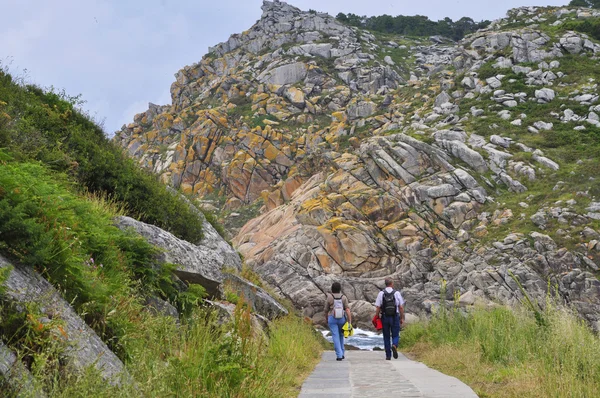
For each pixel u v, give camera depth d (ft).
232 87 332.60
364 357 44.34
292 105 303.27
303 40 377.50
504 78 223.30
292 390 24.45
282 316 50.01
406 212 165.07
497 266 137.69
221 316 31.60
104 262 23.89
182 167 289.33
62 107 48.73
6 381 11.18
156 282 28.09
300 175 237.66
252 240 186.29
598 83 210.79
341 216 166.71
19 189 18.44
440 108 218.79
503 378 25.57
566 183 160.56
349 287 147.54
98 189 41.60
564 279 129.49
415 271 149.59
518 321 34.32
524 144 181.68
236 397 18.40
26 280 15.26
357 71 328.29
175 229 47.62
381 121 248.11
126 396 12.71
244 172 264.52
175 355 18.78
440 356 37.09
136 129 373.61
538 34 241.14
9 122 34.22
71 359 13.32
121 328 18.89
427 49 402.93
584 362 22.36
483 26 491.31
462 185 167.32
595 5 387.55
